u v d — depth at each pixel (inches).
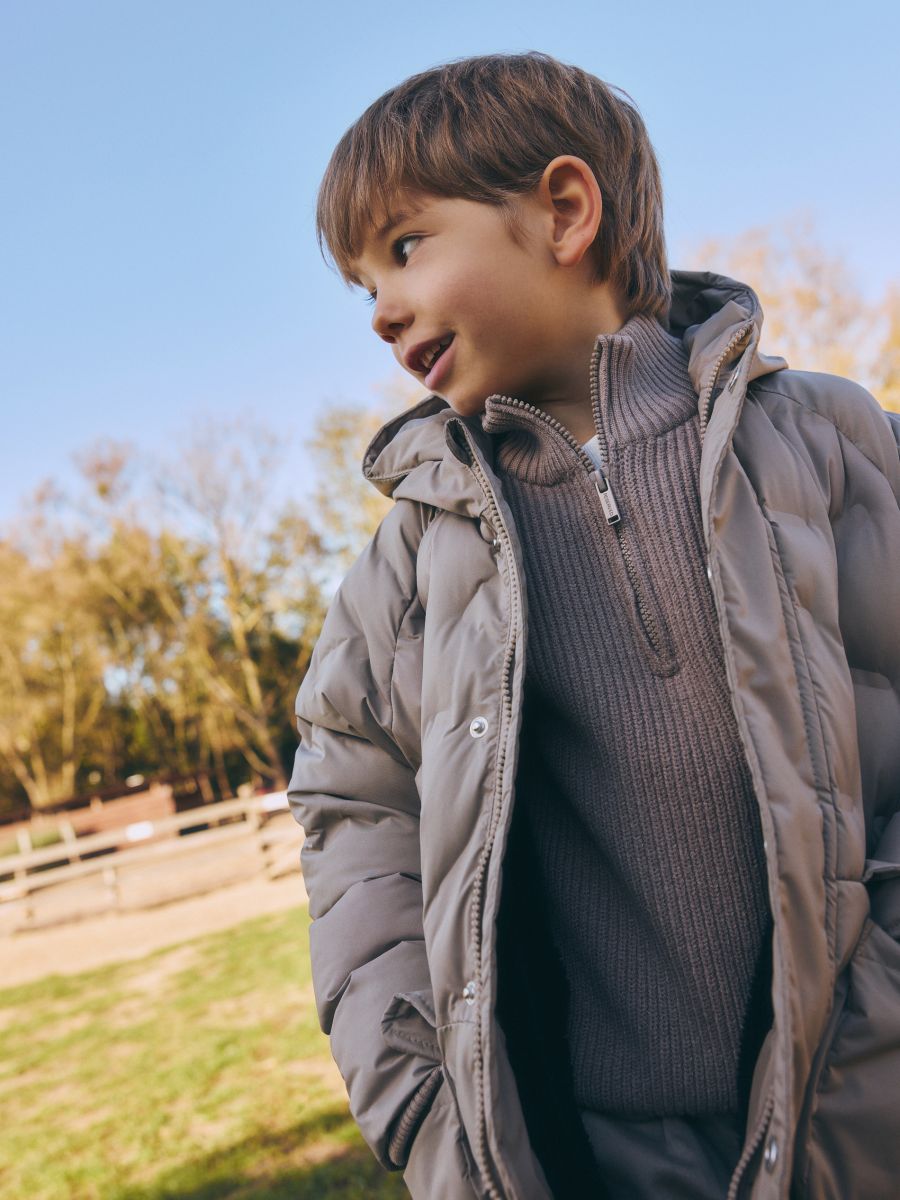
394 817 48.3
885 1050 34.4
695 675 39.3
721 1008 38.6
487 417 41.6
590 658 40.7
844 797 35.9
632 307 44.6
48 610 1138.0
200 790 1057.5
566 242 41.6
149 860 603.8
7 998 358.0
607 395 40.9
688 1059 38.6
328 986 44.3
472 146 40.9
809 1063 33.1
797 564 37.8
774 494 38.9
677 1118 38.9
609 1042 39.7
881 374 748.6
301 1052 220.5
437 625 42.5
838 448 42.3
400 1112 40.1
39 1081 239.9
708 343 42.7
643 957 39.9
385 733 48.2
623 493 40.7
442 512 45.5
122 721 1203.2
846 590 40.5
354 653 49.4
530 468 42.8
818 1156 33.9
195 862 564.1
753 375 41.6
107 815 858.8
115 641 1175.0
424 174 40.8
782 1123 31.0
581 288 42.8
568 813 41.8
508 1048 38.2
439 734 40.3
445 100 42.1
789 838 33.8
